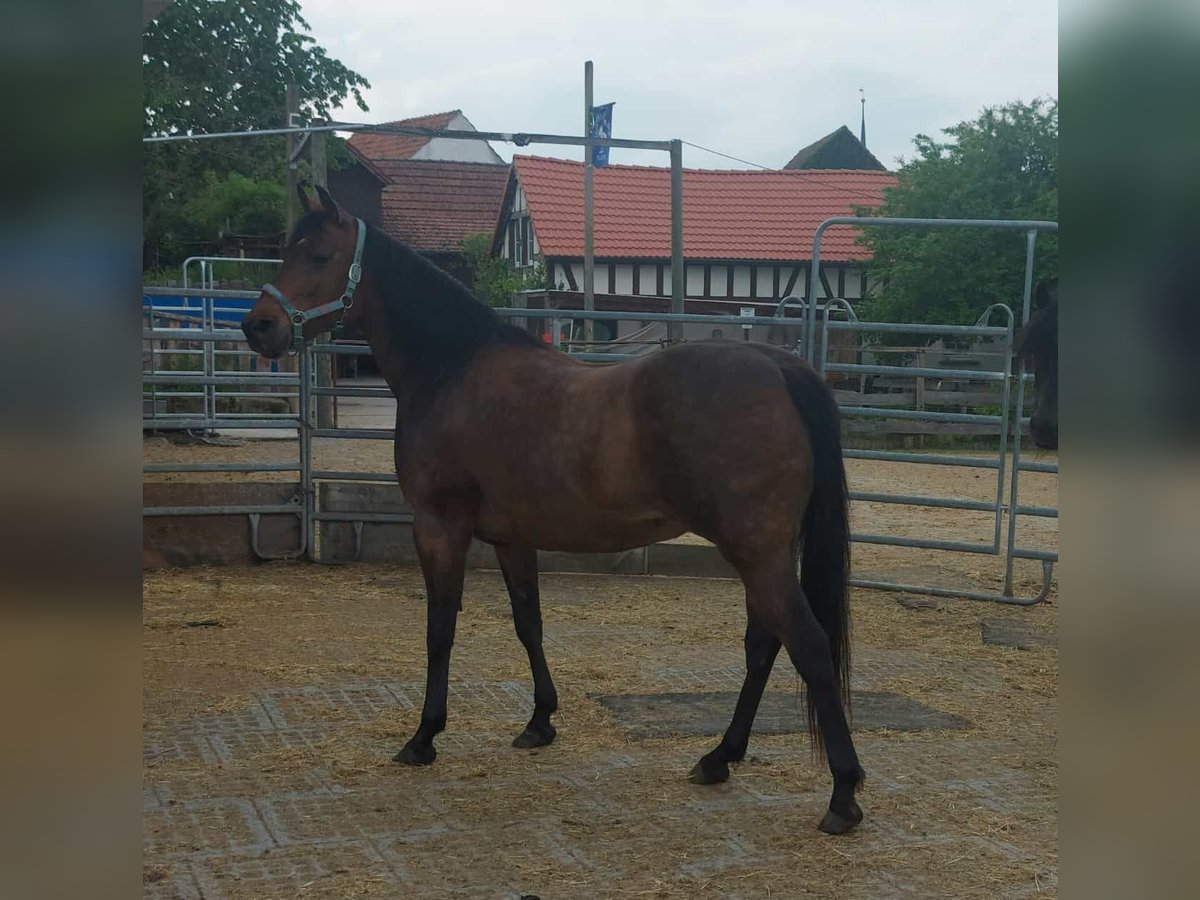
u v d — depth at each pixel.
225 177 24.95
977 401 11.66
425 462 3.84
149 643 5.44
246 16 23.80
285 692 4.63
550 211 22.75
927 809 3.38
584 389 3.53
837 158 44.41
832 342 17.83
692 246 22.70
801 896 2.76
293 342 4.08
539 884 2.80
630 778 3.66
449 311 3.94
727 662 5.26
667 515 3.40
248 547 7.55
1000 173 18.42
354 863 2.92
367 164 29.45
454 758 3.85
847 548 3.28
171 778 3.59
